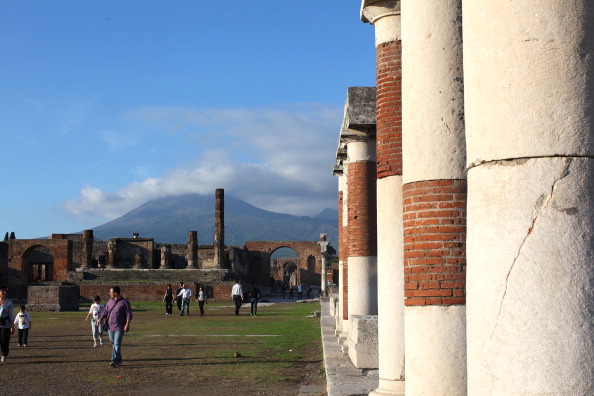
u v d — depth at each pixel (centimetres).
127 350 2109
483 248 429
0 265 8025
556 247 407
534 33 419
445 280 745
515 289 411
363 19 1095
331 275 8675
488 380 418
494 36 429
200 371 1623
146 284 6769
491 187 428
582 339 398
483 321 424
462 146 756
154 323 3400
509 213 419
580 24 419
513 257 414
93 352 2059
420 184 762
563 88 415
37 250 8875
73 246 9294
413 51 777
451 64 761
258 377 1516
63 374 1592
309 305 5591
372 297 1702
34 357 1938
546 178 414
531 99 418
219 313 4409
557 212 410
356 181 1730
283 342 2320
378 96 1052
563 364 396
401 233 1005
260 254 10119
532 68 418
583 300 402
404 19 795
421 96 767
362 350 1424
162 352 2041
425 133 762
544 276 406
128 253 9194
